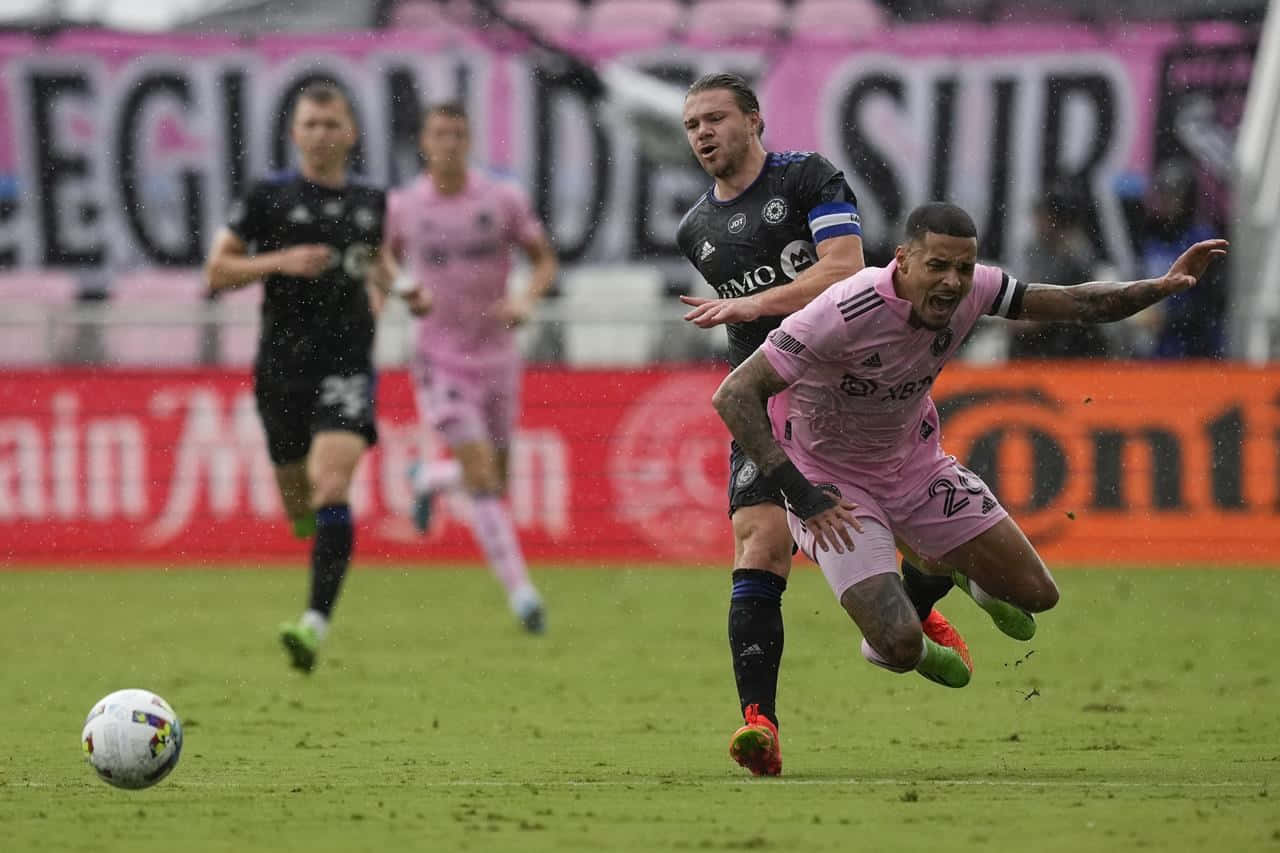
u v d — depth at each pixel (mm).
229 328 59969
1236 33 64062
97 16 67750
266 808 18219
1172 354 60344
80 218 66375
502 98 66062
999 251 65375
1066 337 59094
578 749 23766
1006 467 55156
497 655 36531
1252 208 63281
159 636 40344
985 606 23891
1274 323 58969
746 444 20391
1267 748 23438
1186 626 41688
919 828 16641
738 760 20594
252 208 34156
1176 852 15312
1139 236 64562
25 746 24109
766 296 21750
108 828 17000
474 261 42938
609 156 65875
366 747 23969
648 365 57531
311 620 32844
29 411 57281
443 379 42438
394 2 67062
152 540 57406
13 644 38844
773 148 65750
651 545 57344
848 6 66188
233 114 66250
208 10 70562
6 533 57219
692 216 23328
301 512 36188
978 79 65188
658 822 17125
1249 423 55031
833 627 41562
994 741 24344
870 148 65688
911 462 22469
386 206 34781
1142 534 55250
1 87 65875
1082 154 65000
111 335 59250
